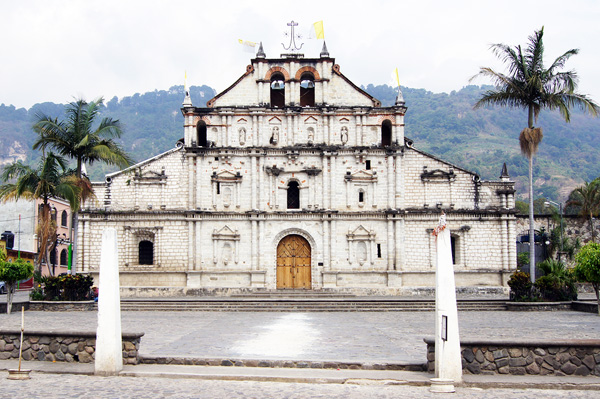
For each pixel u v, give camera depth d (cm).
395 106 5775
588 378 2017
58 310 4406
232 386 1922
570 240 7262
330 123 5766
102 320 2073
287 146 5738
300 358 2256
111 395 1777
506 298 5031
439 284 1998
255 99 5803
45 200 4909
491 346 2070
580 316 4056
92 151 4953
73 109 5034
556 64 5144
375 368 2152
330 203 5681
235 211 5672
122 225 5700
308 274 5716
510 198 5722
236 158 5738
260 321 3803
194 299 4941
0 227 8569
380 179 5738
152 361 2222
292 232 5703
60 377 2022
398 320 3891
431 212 5694
